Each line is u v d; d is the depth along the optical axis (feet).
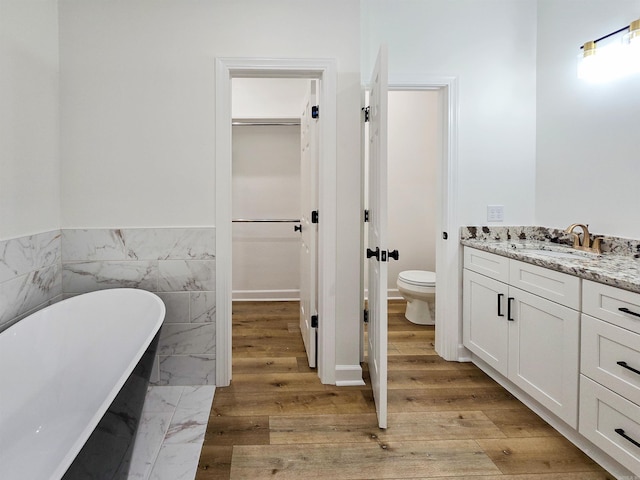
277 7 7.18
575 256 6.46
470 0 8.34
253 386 7.41
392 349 9.30
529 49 8.46
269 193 13.91
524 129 8.52
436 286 9.02
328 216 7.36
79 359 6.07
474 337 8.10
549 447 5.58
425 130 13.60
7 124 5.77
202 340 7.38
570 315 5.44
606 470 5.09
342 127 7.31
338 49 7.25
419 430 6.00
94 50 6.98
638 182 6.26
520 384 6.57
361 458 5.34
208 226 7.27
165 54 7.07
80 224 7.11
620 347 4.67
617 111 6.59
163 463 5.21
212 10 7.10
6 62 5.74
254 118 13.00
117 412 3.82
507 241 8.32
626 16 6.43
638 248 6.22
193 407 6.64
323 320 7.47
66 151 7.04
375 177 6.64
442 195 8.63
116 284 7.22
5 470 4.50
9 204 5.81
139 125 7.10
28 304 6.20
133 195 7.15
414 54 8.29
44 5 6.56
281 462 5.25
